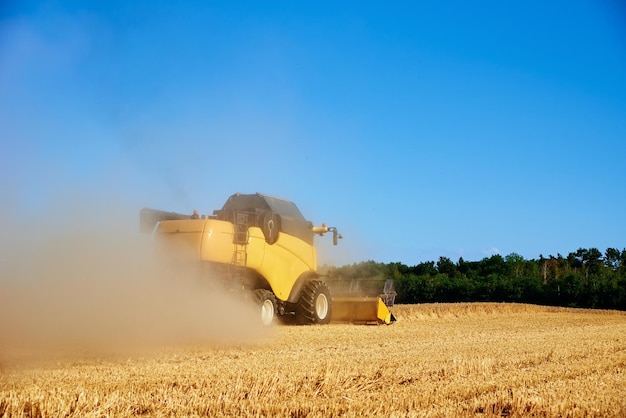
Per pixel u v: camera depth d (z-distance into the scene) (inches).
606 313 1658.5
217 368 397.7
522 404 296.7
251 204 805.9
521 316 1323.8
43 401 281.7
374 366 418.6
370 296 995.3
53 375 364.8
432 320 1162.0
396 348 558.9
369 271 2591.0
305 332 712.4
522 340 649.0
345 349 549.3
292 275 808.9
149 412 283.0
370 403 303.6
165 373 376.2
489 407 296.4
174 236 700.0
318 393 332.8
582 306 2292.1
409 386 351.3
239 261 719.7
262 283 773.9
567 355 502.9
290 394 328.5
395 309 1285.7
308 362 435.5
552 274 2965.1
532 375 390.6
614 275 2396.7
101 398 295.6
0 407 272.7
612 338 680.4
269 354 502.3
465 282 2432.3
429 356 486.0
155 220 714.8
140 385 334.3
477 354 502.3
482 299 2401.6
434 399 315.6
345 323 923.4
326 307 865.5
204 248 684.1
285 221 800.9
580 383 362.0
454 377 382.6
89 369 393.7
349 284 1010.7
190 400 299.1
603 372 411.5
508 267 2967.5
